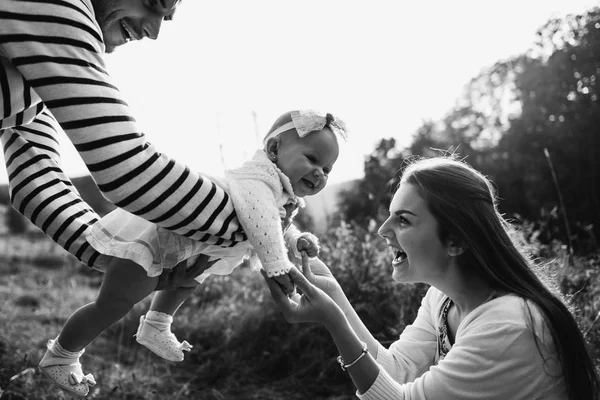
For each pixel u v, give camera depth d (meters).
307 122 2.09
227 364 5.23
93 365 5.17
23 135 2.14
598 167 8.20
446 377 1.91
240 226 1.90
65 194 2.10
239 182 1.96
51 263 10.31
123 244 1.93
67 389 2.08
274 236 1.92
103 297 1.98
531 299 1.95
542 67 9.14
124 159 1.62
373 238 5.98
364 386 1.99
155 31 1.91
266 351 5.35
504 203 9.08
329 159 2.13
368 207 8.44
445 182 2.02
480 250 1.99
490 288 2.08
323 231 6.40
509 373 1.87
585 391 1.86
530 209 8.84
